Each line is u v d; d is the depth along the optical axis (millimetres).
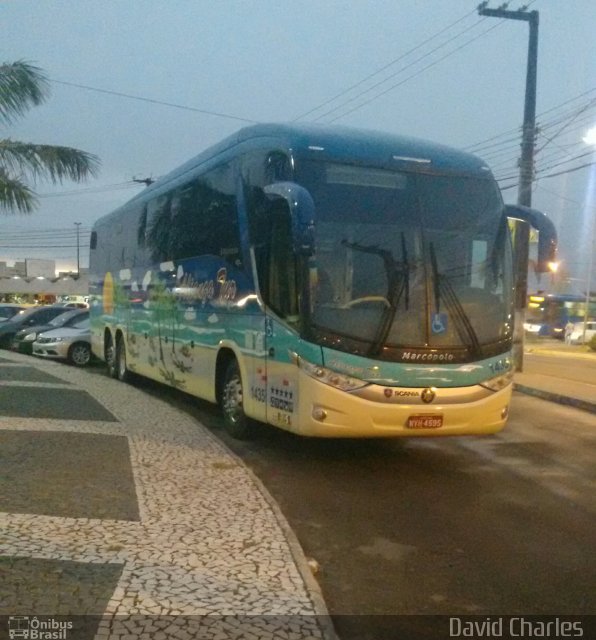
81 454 8180
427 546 6168
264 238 8859
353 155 8375
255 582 4957
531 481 8430
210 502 6680
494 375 8328
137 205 14938
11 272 71625
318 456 9258
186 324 11695
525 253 20344
